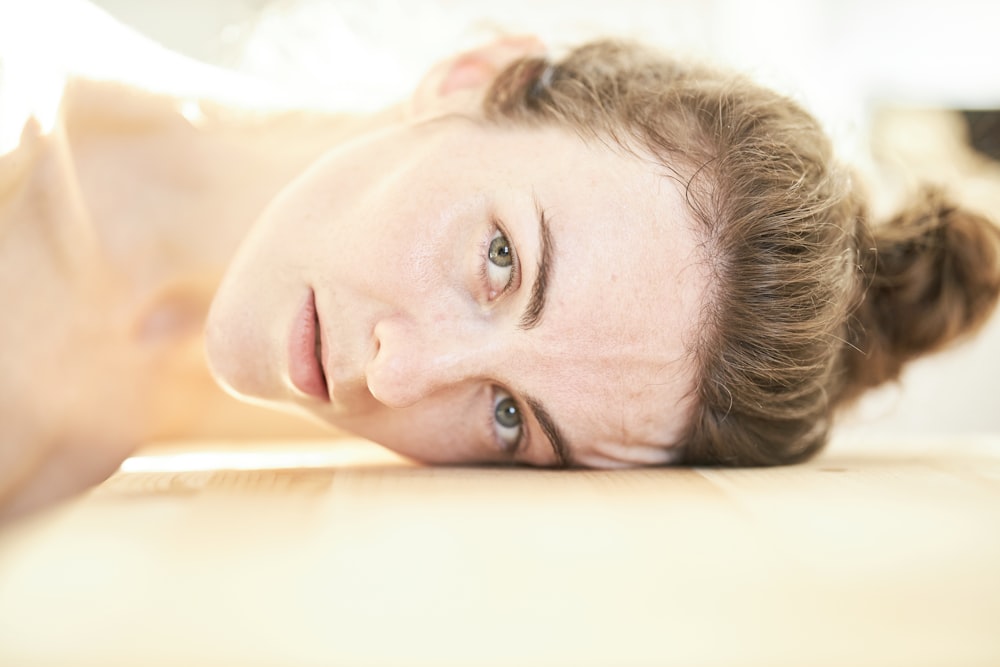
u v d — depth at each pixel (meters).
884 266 1.16
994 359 2.05
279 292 0.96
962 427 2.12
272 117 1.26
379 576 0.40
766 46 2.02
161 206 1.20
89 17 1.18
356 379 0.92
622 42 1.22
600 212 0.89
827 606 0.38
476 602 0.37
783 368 0.98
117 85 1.16
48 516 0.52
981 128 1.96
